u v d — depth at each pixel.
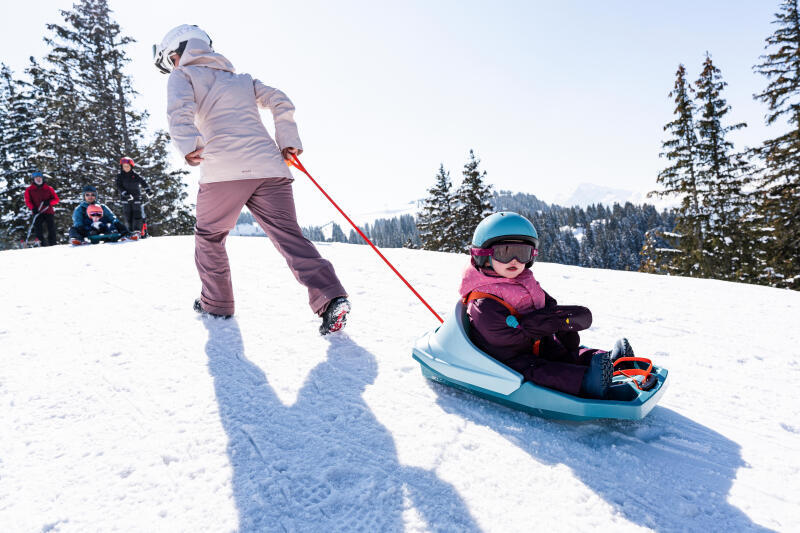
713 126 24.75
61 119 26.00
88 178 25.20
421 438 1.89
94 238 8.31
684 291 4.75
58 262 5.61
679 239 25.00
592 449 1.82
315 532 1.39
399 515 1.46
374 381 2.42
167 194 26.52
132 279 4.64
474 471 1.67
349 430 1.95
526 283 2.21
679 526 1.39
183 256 5.92
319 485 1.61
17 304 3.77
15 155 28.47
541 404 1.99
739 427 2.00
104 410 2.12
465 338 2.21
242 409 2.13
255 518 1.45
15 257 6.07
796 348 2.98
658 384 2.00
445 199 38.78
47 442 1.87
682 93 25.61
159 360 2.67
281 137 3.07
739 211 24.16
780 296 4.50
